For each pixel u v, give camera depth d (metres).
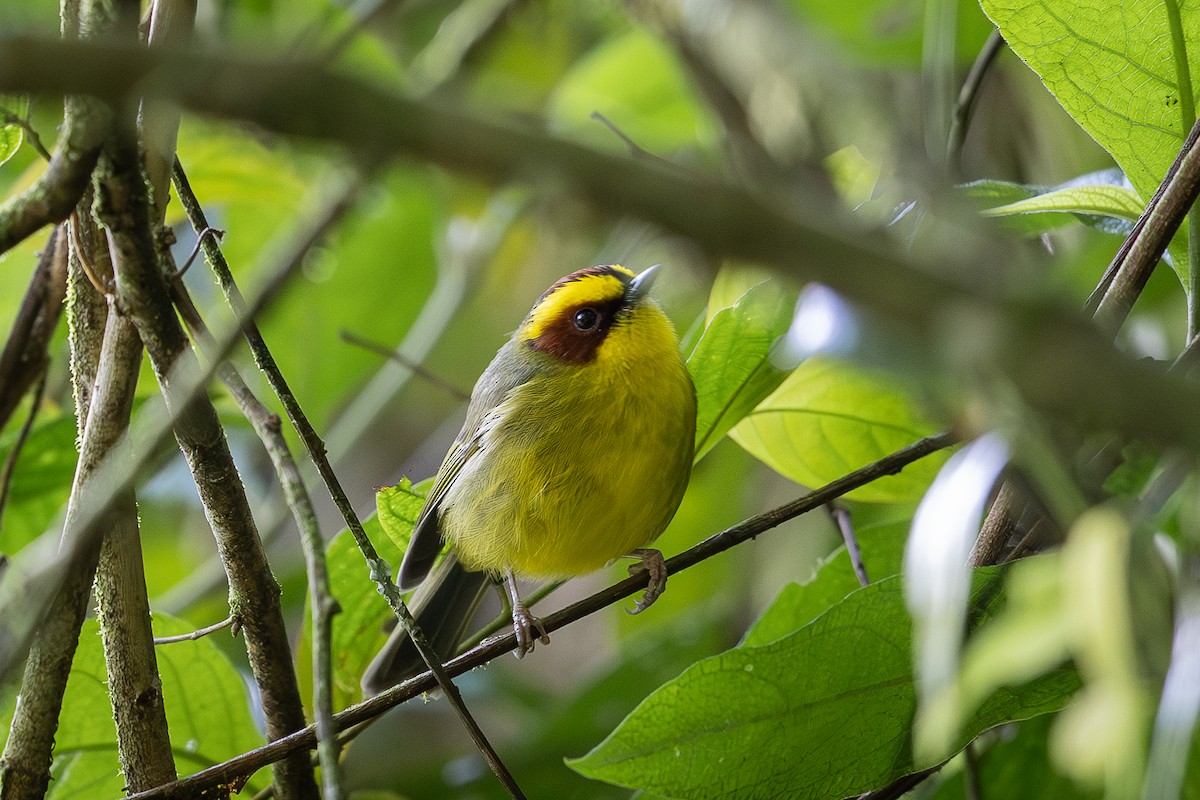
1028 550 2.86
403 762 3.01
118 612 2.87
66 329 2.97
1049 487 2.05
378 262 3.07
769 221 1.50
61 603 2.86
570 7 3.13
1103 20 2.86
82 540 2.82
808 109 3.02
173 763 2.87
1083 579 1.84
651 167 1.50
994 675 1.86
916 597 2.12
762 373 2.91
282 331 3.07
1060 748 1.77
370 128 1.48
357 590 2.92
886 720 2.86
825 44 3.01
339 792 2.73
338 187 2.83
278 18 3.05
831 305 2.26
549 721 3.00
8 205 2.80
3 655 2.82
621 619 3.05
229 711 2.91
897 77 3.00
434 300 3.06
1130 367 1.55
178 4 2.84
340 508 2.86
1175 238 2.87
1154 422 1.54
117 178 2.82
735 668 2.86
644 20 3.05
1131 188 2.88
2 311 3.00
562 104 3.08
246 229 3.04
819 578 2.93
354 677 2.93
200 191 2.99
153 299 2.84
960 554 2.09
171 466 3.04
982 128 2.99
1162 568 2.20
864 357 1.88
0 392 2.90
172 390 2.85
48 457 2.95
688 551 2.88
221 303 3.03
